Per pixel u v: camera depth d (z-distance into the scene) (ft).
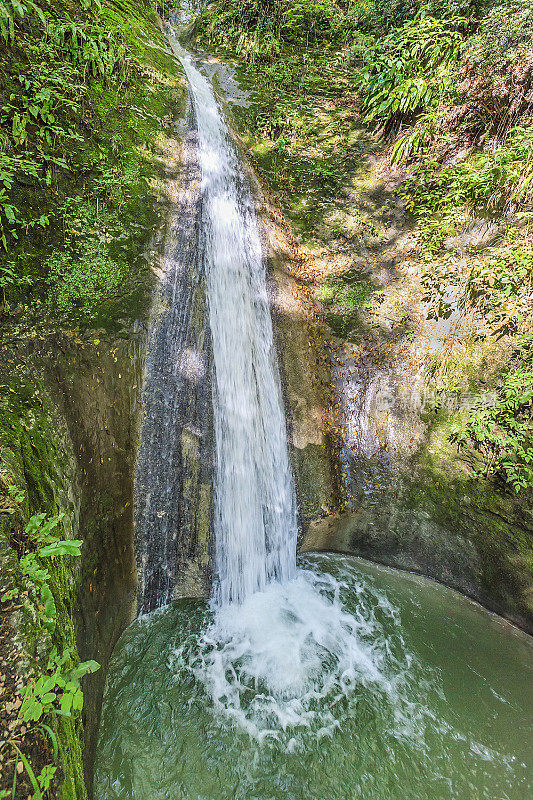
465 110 19.80
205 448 15.56
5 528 7.27
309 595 16.40
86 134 15.24
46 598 7.05
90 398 12.44
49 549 7.09
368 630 14.98
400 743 11.53
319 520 17.83
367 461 18.03
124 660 12.94
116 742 10.85
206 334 16.20
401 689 13.00
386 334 18.98
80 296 12.85
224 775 10.52
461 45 19.85
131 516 13.97
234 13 29.37
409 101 21.20
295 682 12.98
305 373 18.90
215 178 19.36
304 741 11.44
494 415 15.42
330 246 21.48
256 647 14.03
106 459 12.87
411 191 21.16
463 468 16.16
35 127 13.16
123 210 15.07
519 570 14.87
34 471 8.97
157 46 23.08
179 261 16.16
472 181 18.15
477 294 17.07
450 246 18.89
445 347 17.49
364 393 18.58
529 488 14.43
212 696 12.35
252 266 19.11
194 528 15.24
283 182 22.89
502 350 16.02
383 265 20.33
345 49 28.96
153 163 17.11
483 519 15.65
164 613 14.88
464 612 15.85
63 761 6.51
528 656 14.20
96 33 17.22
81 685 9.96
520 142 16.89
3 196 11.10
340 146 24.20
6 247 11.43
